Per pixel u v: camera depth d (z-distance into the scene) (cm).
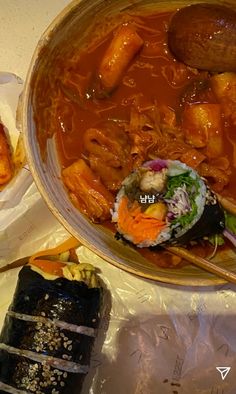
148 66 25
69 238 28
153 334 28
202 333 28
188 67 24
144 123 24
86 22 24
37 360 26
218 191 24
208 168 24
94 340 28
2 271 28
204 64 24
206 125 24
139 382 28
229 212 24
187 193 23
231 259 25
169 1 24
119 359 28
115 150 24
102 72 24
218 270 24
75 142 25
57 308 26
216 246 25
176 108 25
